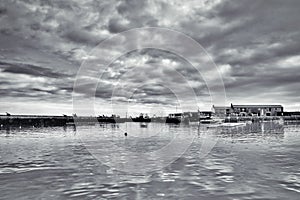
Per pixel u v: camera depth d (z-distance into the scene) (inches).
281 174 377.7
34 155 614.2
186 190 297.4
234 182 333.1
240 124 2605.8
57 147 797.9
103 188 311.3
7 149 747.4
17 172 412.2
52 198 272.5
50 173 403.5
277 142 874.1
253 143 845.2
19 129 2020.2
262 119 3373.5
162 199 264.2
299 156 554.9
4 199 270.5
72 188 312.0
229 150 672.4
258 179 348.2
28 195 284.4
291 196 269.4
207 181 340.8
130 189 305.1
